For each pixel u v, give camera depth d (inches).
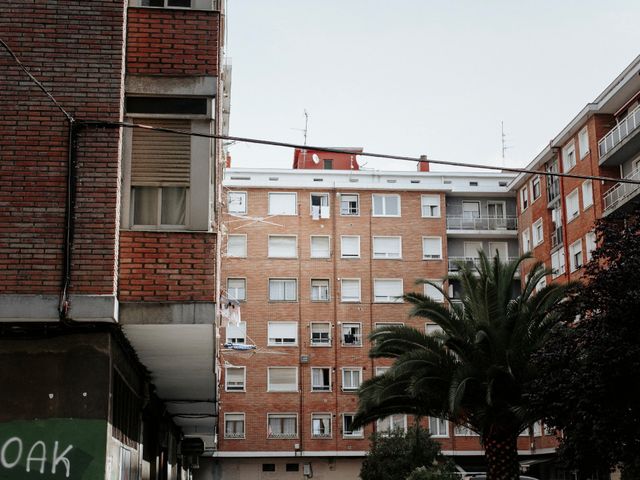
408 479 1384.1
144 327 516.4
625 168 1743.4
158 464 927.0
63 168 495.2
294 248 2242.9
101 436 472.1
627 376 725.3
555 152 1998.0
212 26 560.4
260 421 2138.3
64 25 514.3
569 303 804.6
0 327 480.4
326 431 2148.1
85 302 479.5
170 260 517.7
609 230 792.9
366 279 2245.3
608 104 1769.2
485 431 1063.6
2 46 505.4
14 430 468.1
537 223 2140.7
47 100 502.0
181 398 877.8
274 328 2190.0
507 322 1013.2
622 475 773.9
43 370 477.4
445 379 1020.5
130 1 568.4
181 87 547.8
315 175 2287.2
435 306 1059.3
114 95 509.7
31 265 481.4
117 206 500.1
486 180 2356.1
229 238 2225.6
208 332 532.4
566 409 760.3
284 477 2134.6
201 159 542.6
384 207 2293.3
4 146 493.7
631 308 732.0
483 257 1090.1
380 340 1093.8
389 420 2169.0
